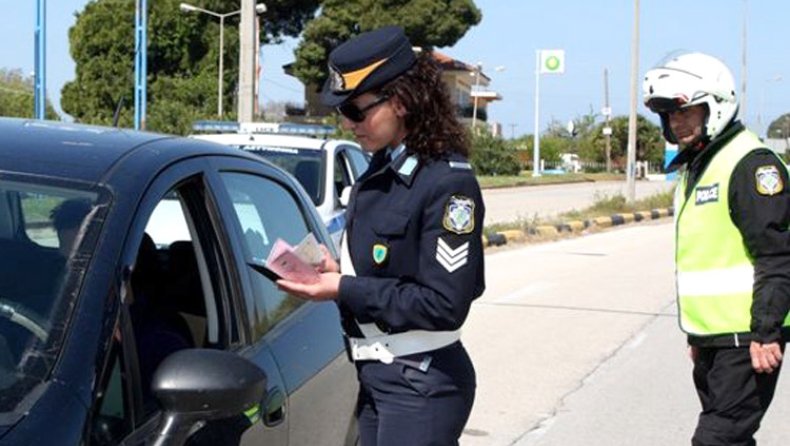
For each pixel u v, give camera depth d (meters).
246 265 3.24
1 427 2.08
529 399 6.75
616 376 7.44
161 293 3.17
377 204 2.76
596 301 10.91
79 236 2.51
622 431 6.07
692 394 6.94
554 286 12.07
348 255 2.83
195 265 3.10
